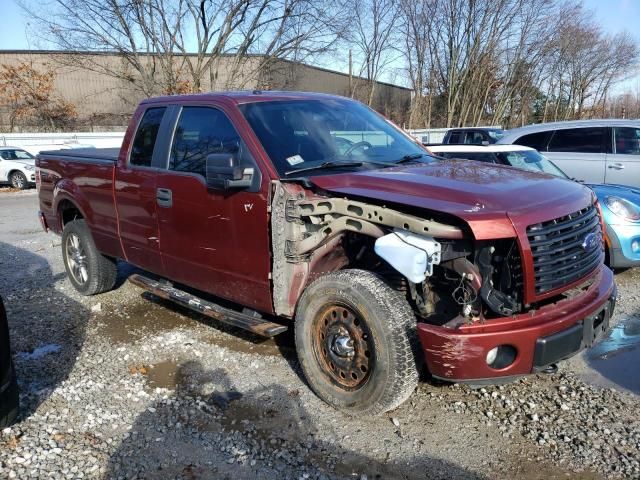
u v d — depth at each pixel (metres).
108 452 3.29
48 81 33.78
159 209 4.67
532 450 3.25
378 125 4.84
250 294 4.05
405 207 3.27
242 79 32.09
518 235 3.04
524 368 3.12
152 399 3.91
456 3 43.47
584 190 3.75
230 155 3.73
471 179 3.55
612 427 3.47
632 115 63.16
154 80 30.48
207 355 4.62
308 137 4.20
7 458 3.23
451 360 3.05
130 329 5.25
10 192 19.80
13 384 3.29
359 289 3.37
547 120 54.81
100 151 6.29
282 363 4.44
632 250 6.09
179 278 4.73
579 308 3.29
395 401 3.36
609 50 53.00
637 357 4.51
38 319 5.56
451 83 45.53
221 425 3.57
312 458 3.21
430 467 3.12
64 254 6.41
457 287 3.25
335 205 3.52
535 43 46.25
